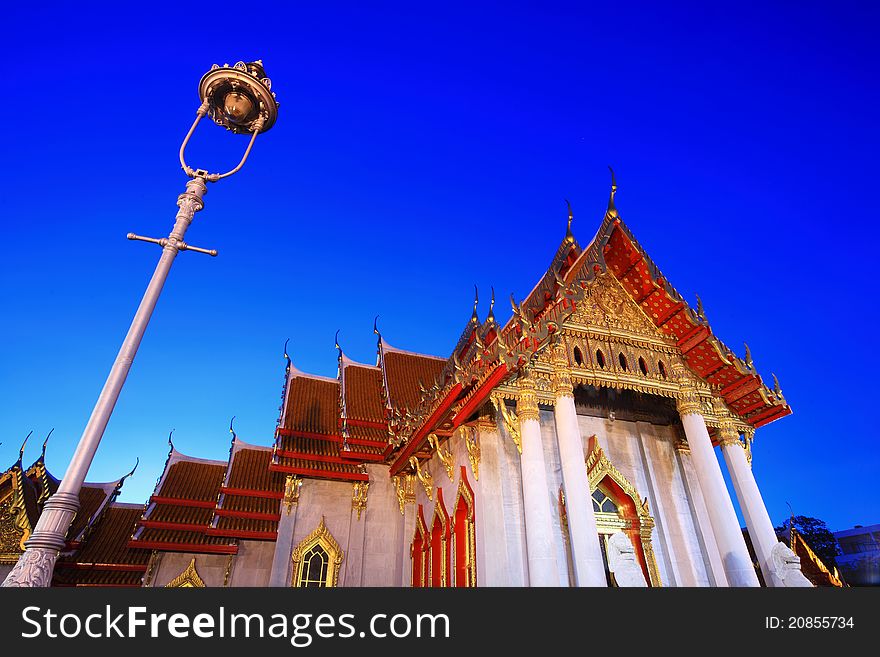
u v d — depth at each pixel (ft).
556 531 48.93
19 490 75.77
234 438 86.84
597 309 57.57
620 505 53.72
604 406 59.77
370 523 71.67
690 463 59.57
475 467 48.39
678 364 56.95
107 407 25.09
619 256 60.49
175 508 78.43
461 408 49.88
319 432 80.59
